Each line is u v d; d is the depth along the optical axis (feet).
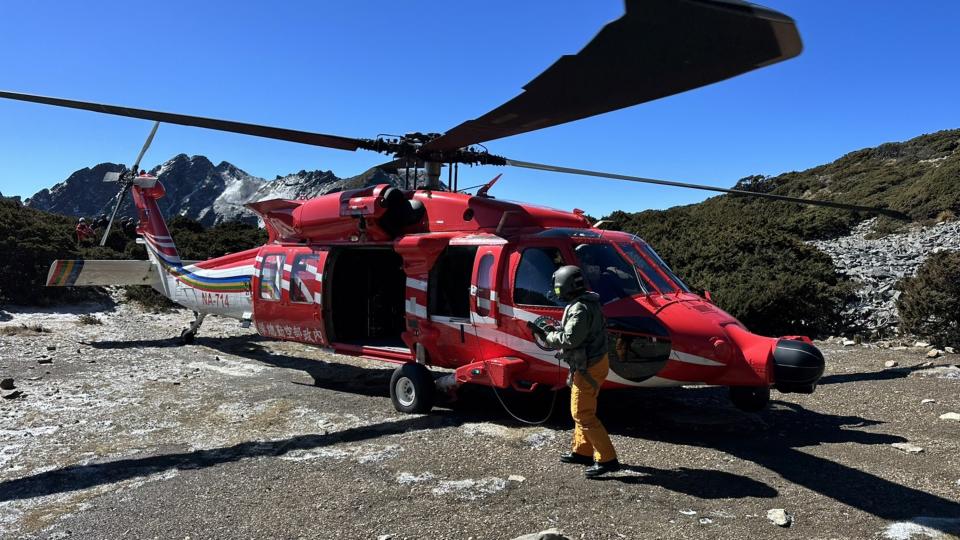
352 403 24.00
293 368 31.09
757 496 13.99
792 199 23.26
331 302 26.58
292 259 27.73
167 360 32.35
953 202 82.53
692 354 18.38
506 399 24.38
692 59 10.38
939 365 28.07
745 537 11.94
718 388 26.07
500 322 20.81
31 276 46.52
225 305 32.89
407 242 23.11
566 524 12.66
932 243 62.34
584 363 15.56
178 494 14.73
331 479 15.57
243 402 24.06
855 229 90.17
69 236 55.77
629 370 19.11
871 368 28.55
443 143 20.52
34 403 23.20
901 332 35.86
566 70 11.34
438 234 23.41
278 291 28.19
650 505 13.58
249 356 34.09
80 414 21.99
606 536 12.09
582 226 23.62
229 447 18.48
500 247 21.21
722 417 20.81
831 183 132.77
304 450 18.07
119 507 13.98
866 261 56.54
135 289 52.60
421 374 22.26
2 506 14.11
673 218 60.39
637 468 16.08
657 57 10.48
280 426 20.84
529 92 12.84
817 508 13.26
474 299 21.61
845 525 12.40
